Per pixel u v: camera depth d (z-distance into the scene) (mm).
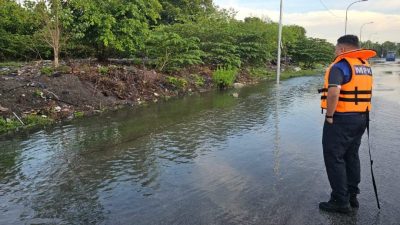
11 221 4617
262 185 5543
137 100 14078
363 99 4398
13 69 13867
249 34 29016
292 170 6176
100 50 18609
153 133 9047
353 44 4457
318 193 5184
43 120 10188
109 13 17594
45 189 5629
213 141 8188
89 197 5289
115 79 14562
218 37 25172
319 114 11445
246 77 25438
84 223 4523
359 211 4602
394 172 5941
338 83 4293
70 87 12461
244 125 9844
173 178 5941
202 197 5168
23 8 19984
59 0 15609
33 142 8312
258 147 7621
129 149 7676
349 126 4391
